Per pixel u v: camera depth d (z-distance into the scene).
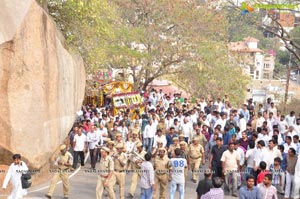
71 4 23.47
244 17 35.19
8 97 16.72
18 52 16.73
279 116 25.97
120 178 17.25
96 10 24.41
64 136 19.72
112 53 33.66
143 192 16.06
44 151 18.00
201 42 37.16
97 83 31.17
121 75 38.41
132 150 17.97
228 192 18.39
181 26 36.94
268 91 52.16
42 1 20.02
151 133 23.86
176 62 37.41
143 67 36.53
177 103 31.30
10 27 16.55
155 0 36.81
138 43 36.56
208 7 38.00
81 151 21.92
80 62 23.02
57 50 18.83
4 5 16.59
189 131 23.92
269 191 13.55
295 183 17.56
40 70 17.53
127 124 24.69
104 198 17.83
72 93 20.44
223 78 38.16
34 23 17.31
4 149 16.81
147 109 29.00
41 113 17.67
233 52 40.56
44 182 19.06
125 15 37.97
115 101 29.80
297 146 19.62
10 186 16.42
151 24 36.53
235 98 39.25
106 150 16.64
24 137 17.12
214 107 29.19
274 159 17.62
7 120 16.73
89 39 25.23
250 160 18.23
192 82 38.03
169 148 19.11
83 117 25.70
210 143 21.09
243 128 24.61
